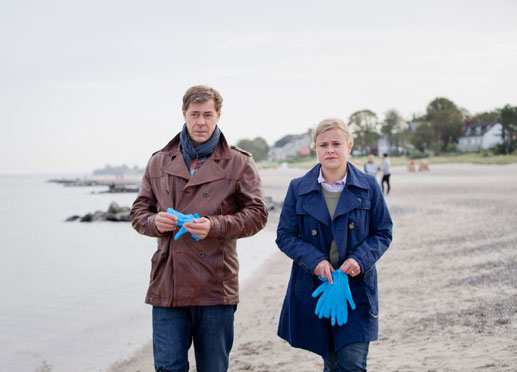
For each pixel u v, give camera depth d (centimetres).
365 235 280
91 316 652
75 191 7156
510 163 5338
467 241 930
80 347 525
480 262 725
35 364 471
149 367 459
